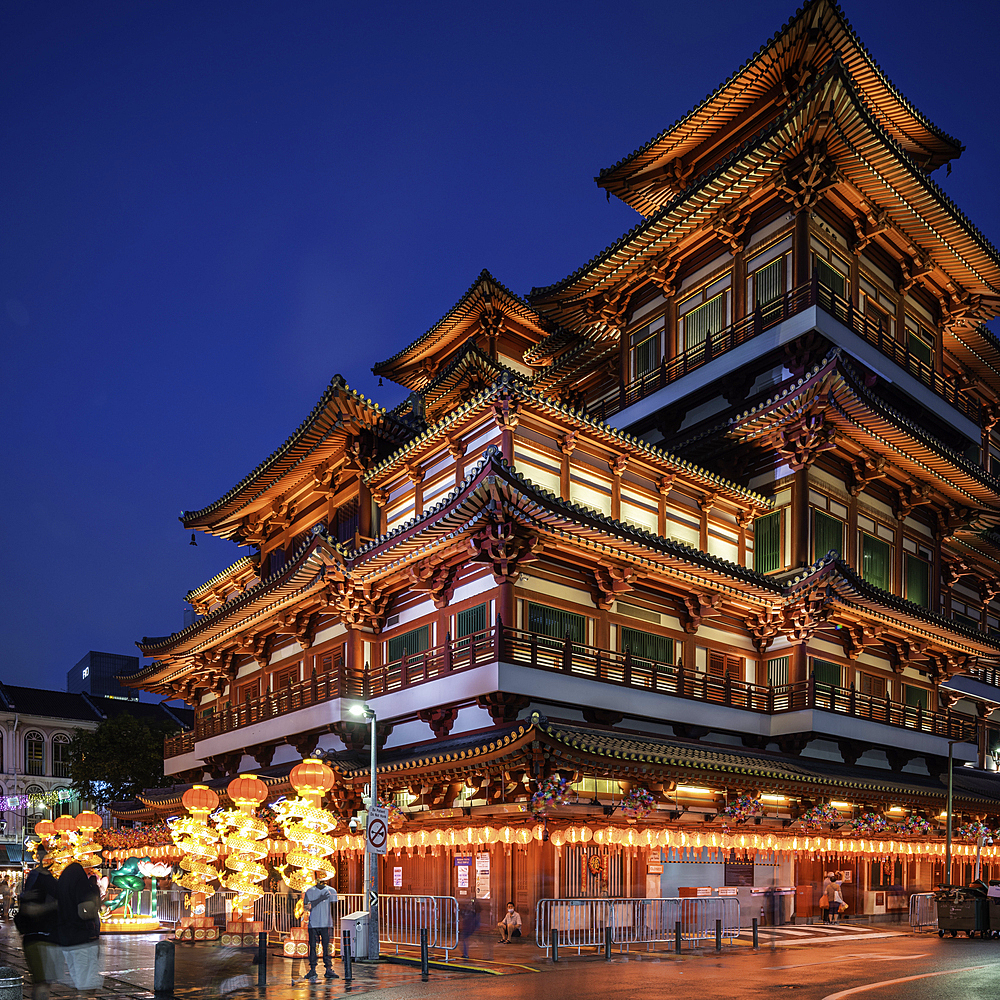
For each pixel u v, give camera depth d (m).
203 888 31.58
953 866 46.19
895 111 44.94
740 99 44.88
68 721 108.31
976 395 57.09
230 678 47.97
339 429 39.75
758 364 40.66
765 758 35.47
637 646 34.31
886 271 45.38
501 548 29.66
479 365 51.06
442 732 32.84
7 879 62.28
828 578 35.66
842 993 18.27
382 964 24.17
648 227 43.78
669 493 37.81
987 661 46.78
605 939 25.33
